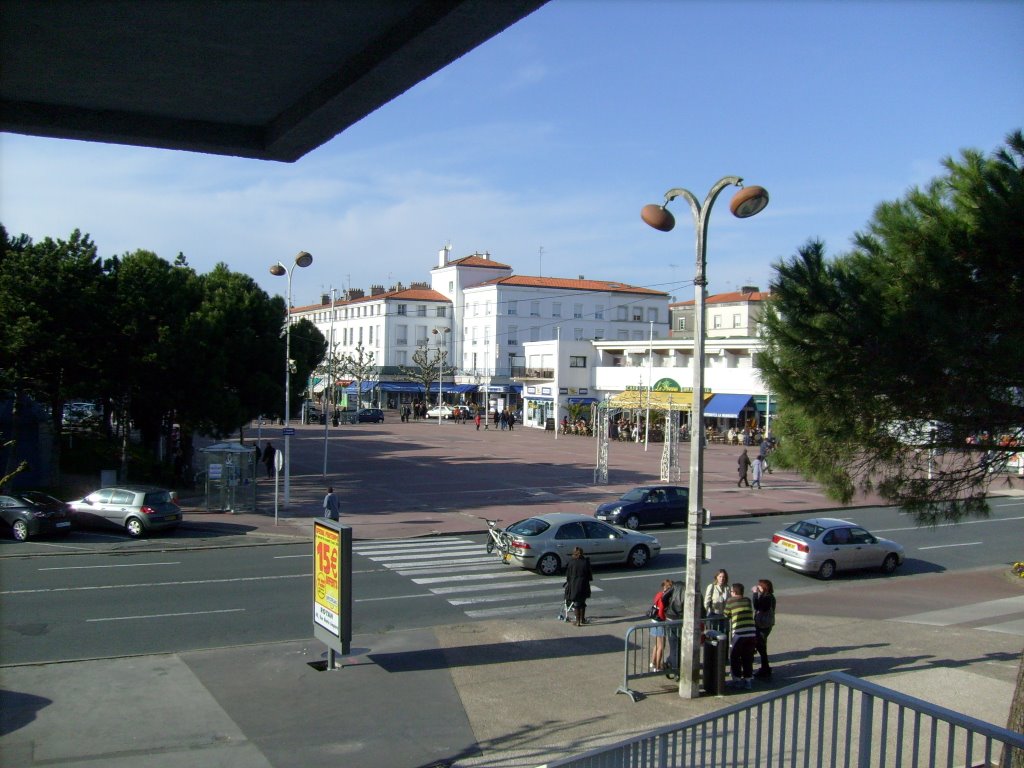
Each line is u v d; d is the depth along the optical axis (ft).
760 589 45.80
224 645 48.52
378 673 44.21
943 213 31.30
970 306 29.22
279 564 71.72
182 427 118.42
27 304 95.86
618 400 136.67
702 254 43.52
